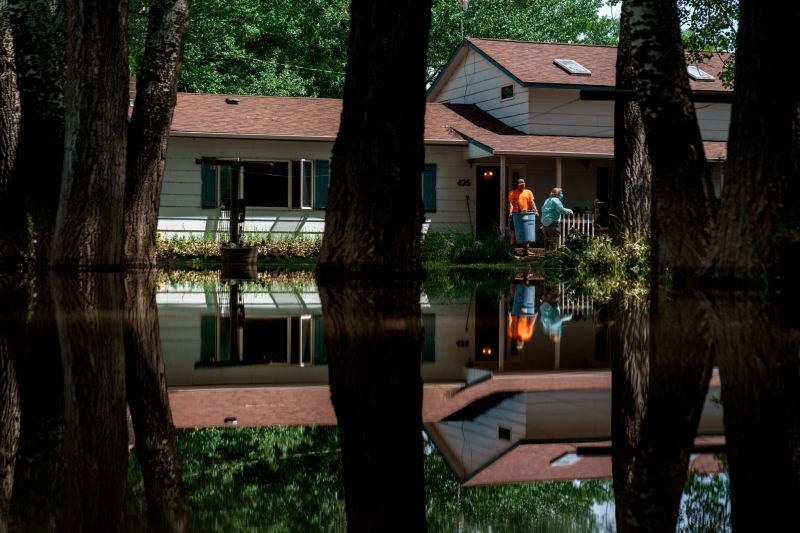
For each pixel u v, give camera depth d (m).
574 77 25.58
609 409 2.67
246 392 3.02
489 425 2.41
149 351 4.22
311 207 24.22
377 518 1.50
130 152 13.59
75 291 8.06
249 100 26.03
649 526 1.47
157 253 22.73
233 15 36.59
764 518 1.52
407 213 9.39
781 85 7.96
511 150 22.95
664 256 11.09
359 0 9.06
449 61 29.31
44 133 12.94
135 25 30.06
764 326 5.07
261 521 1.47
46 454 2.02
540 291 10.36
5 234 13.33
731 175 8.34
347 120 9.37
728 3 14.92
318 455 2.01
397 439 2.21
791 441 2.12
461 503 1.61
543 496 1.67
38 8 12.92
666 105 8.55
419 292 8.57
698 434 2.23
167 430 2.32
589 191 26.45
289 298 8.40
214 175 23.50
